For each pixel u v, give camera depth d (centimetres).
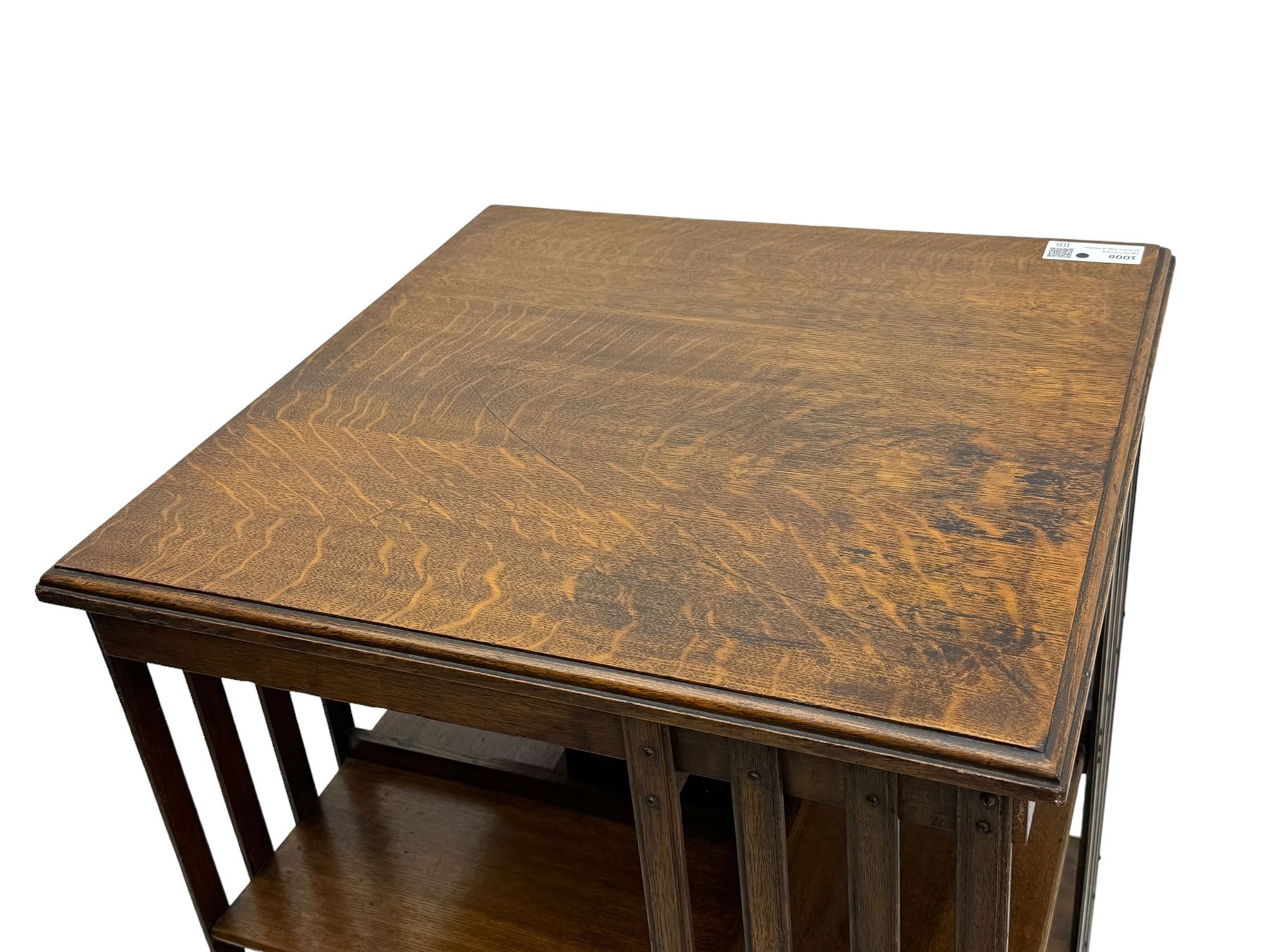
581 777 258
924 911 240
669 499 205
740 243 275
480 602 190
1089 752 247
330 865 251
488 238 285
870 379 229
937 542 192
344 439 225
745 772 181
